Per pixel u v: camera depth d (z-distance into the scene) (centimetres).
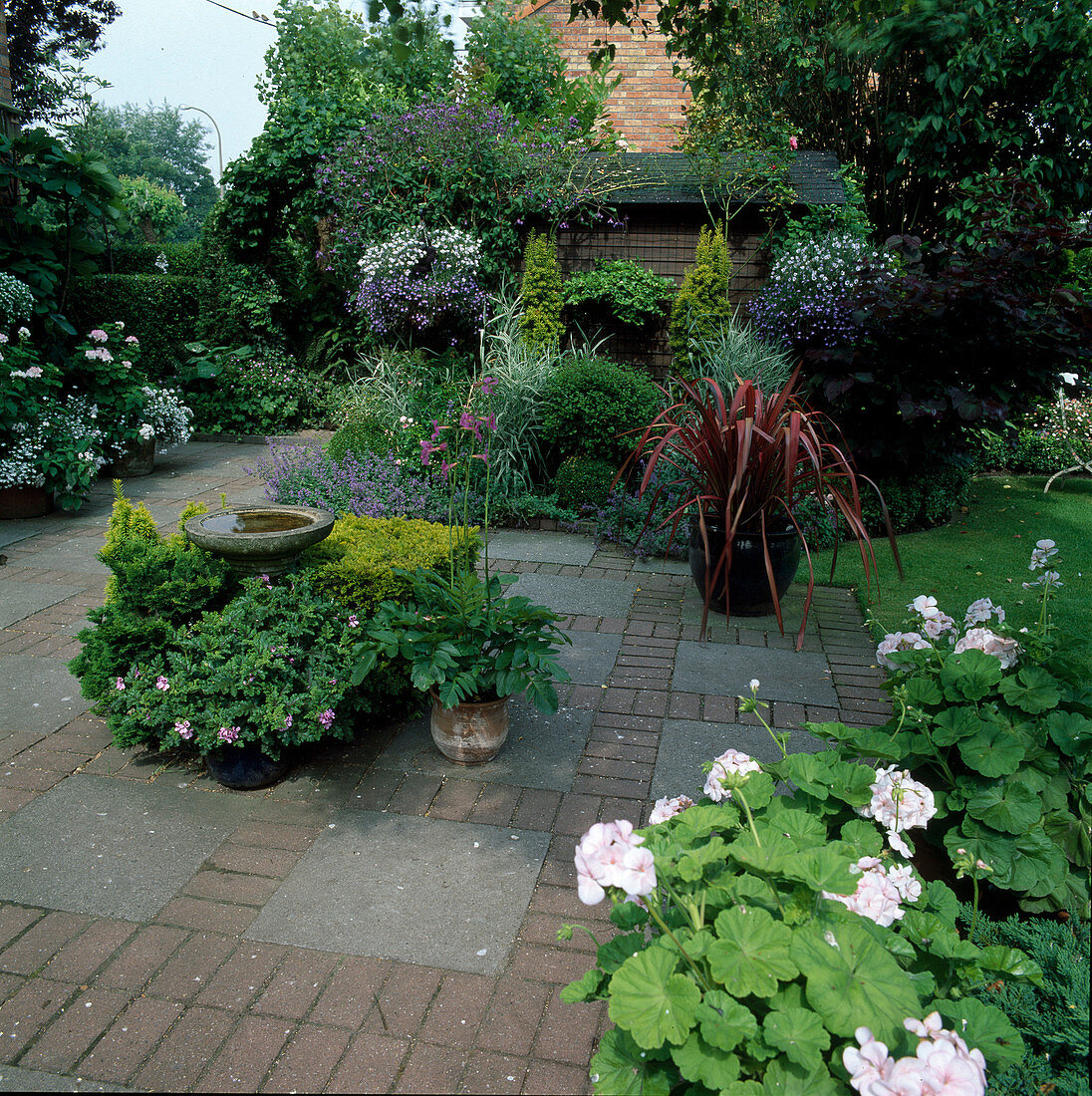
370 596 343
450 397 696
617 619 476
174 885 254
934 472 644
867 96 918
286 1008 209
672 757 329
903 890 171
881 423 618
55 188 737
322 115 903
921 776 235
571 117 962
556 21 1180
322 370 1005
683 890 157
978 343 594
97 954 226
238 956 226
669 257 814
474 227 821
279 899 248
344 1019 206
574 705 373
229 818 288
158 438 812
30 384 653
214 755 299
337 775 316
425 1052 197
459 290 781
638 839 152
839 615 484
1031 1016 172
